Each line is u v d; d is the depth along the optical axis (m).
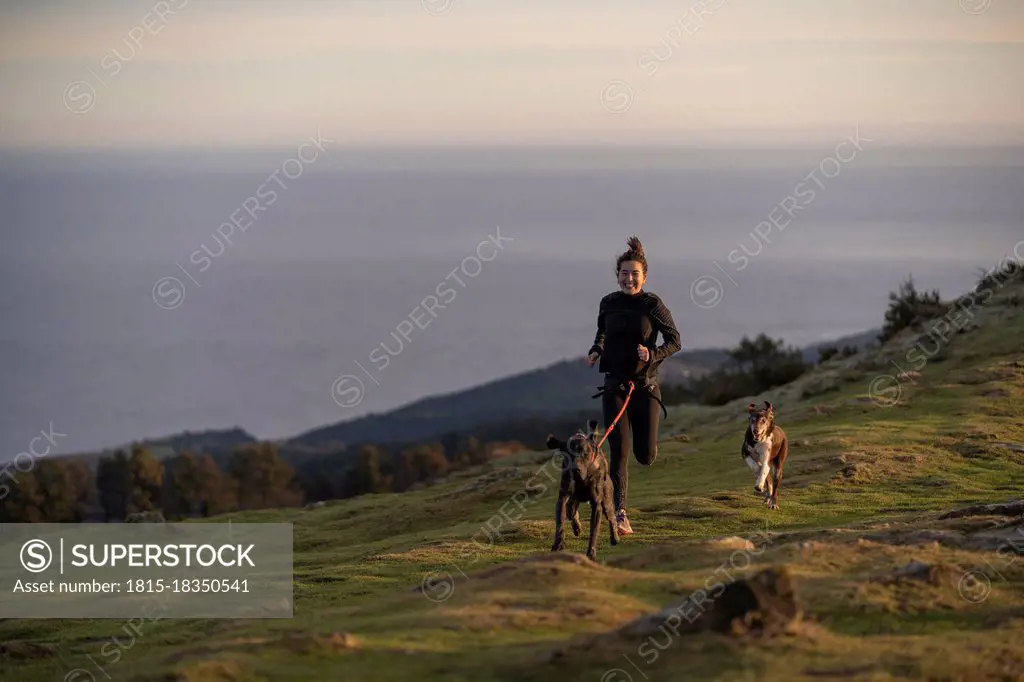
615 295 16.14
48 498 58.00
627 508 20.19
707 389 51.84
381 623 10.46
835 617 10.34
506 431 88.12
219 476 66.44
